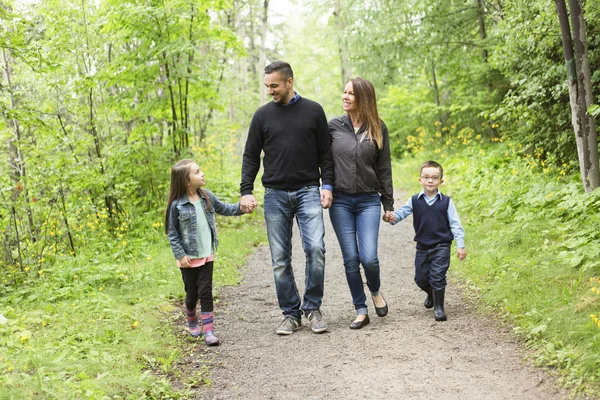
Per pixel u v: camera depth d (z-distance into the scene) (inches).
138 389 132.6
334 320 192.4
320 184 184.5
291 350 164.9
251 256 309.6
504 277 211.6
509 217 310.2
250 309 212.4
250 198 177.8
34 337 162.2
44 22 377.4
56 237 314.7
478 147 555.5
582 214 253.4
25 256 277.9
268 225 179.2
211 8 391.5
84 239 331.9
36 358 138.7
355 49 603.2
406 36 566.9
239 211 182.7
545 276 198.1
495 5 518.3
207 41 400.5
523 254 235.8
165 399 133.6
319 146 178.4
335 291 233.6
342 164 177.6
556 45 324.5
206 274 174.4
